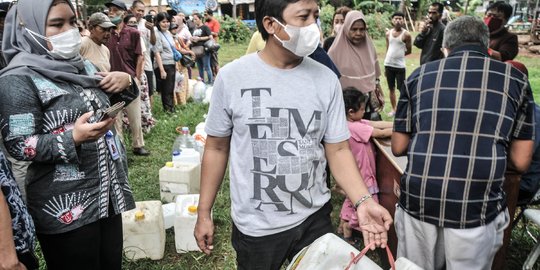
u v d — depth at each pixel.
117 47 5.37
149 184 4.34
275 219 1.62
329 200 1.77
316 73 1.63
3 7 3.99
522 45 15.51
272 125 1.57
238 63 1.63
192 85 8.16
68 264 1.90
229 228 3.42
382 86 9.06
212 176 1.79
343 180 1.68
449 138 1.89
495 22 4.22
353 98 3.07
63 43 1.80
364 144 3.06
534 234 3.16
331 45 4.25
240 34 19.20
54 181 1.78
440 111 1.91
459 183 1.87
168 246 3.24
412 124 2.06
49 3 1.76
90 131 1.68
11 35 1.83
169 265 3.00
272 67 1.60
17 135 1.66
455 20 2.04
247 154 1.61
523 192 2.55
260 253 1.67
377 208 1.55
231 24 19.19
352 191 1.64
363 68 4.11
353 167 1.69
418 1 23.05
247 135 1.59
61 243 1.85
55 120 1.75
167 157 5.12
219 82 1.63
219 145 1.76
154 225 2.98
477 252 1.95
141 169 4.73
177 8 20.31
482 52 1.93
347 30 4.03
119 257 2.19
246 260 1.71
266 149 1.57
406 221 2.09
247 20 24.19
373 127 3.12
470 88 1.87
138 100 4.99
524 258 2.91
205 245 1.85
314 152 1.62
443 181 1.89
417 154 1.97
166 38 6.93
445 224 1.93
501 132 1.84
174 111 7.12
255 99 1.57
